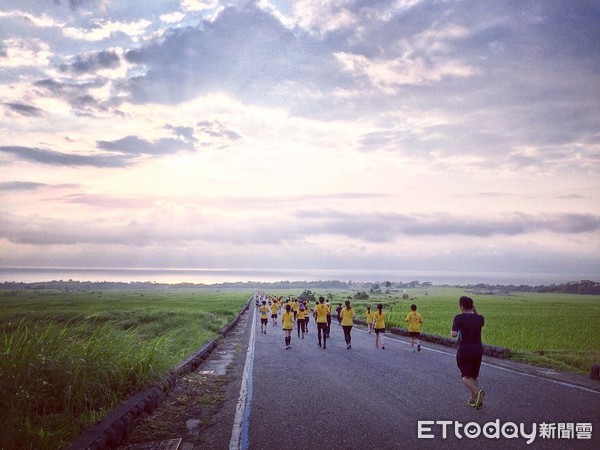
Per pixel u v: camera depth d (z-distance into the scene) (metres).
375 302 70.44
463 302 7.53
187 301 73.56
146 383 7.57
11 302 65.25
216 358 14.06
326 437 5.77
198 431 6.15
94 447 4.81
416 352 14.84
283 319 16.44
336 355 14.18
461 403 7.54
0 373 5.84
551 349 14.86
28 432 4.77
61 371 6.42
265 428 6.20
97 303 63.19
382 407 7.28
